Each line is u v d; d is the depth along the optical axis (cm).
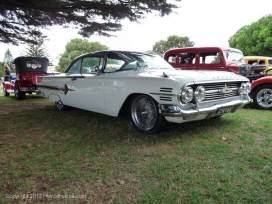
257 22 2369
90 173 254
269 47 2159
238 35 2559
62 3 475
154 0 424
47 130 427
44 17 561
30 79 863
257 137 356
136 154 303
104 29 575
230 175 239
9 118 535
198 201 198
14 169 268
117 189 222
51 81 586
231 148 312
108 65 437
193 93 331
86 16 527
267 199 198
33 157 302
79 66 515
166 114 325
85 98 471
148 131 375
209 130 394
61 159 294
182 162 272
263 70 830
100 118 500
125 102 396
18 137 387
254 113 542
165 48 3431
